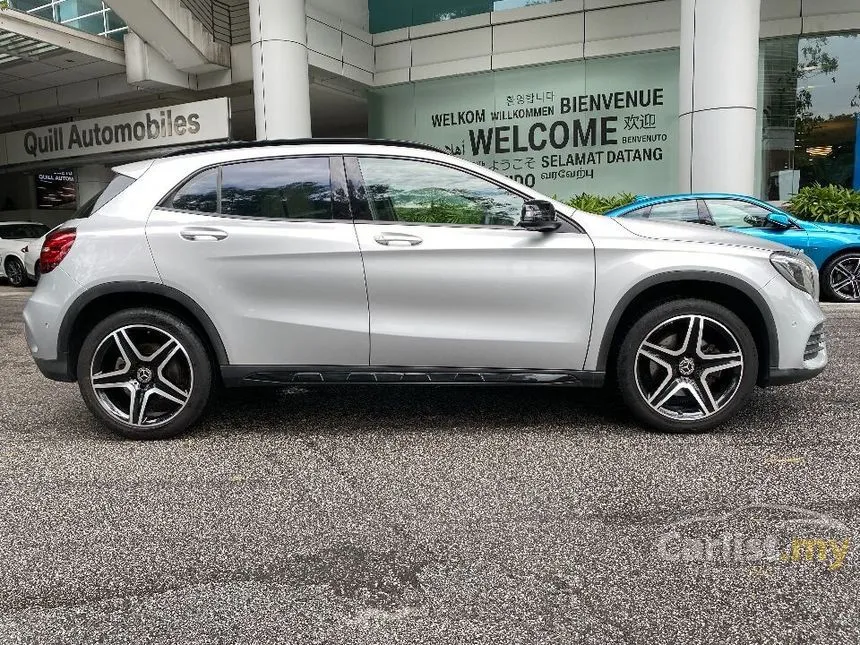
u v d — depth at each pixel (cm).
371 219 388
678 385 388
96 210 400
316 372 392
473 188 390
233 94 1817
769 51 1377
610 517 296
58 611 235
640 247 379
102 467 366
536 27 1541
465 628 222
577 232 385
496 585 246
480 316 384
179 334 391
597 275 379
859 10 1301
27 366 633
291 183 394
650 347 387
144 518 304
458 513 303
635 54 1471
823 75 1355
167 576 256
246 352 390
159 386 400
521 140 1608
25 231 1552
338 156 396
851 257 905
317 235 383
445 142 1698
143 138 1653
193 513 309
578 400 472
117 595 245
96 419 450
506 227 386
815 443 377
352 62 1636
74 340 404
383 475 349
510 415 443
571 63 1534
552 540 277
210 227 386
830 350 613
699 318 381
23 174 2445
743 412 434
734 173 1116
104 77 1788
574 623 223
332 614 231
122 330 392
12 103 1980
